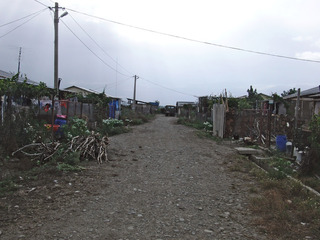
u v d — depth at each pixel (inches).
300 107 714.2
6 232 139.1
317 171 271.4
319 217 166.1
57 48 647.8
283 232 147.6
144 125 1003.3
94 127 665.0
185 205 189.9
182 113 1870.1
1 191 197.5
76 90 1371.8
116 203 188.9
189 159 363.6
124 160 341.4
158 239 138.0
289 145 385.4
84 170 274.5
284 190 218.4
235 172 293.9
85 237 137.3
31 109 371.6
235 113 621.6
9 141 313.9
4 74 614.2
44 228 145.6
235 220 165.0
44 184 222.1
